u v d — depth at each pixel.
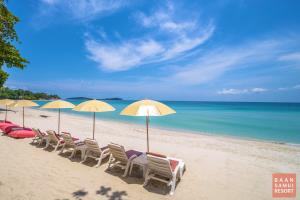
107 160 5.83
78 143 6.28
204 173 5.25
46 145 6.98
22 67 15.31
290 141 10.95
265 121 20.83
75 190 4.00
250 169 5.70
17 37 13.43
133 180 4.56
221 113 34.12
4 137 8.42
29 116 19.06
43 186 4.11
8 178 4.40
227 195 4.07
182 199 3.83
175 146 8.41
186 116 26.89
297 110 46.53
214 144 9.21
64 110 35.69
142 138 10.09
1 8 11.53
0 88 17.72
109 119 21.23
